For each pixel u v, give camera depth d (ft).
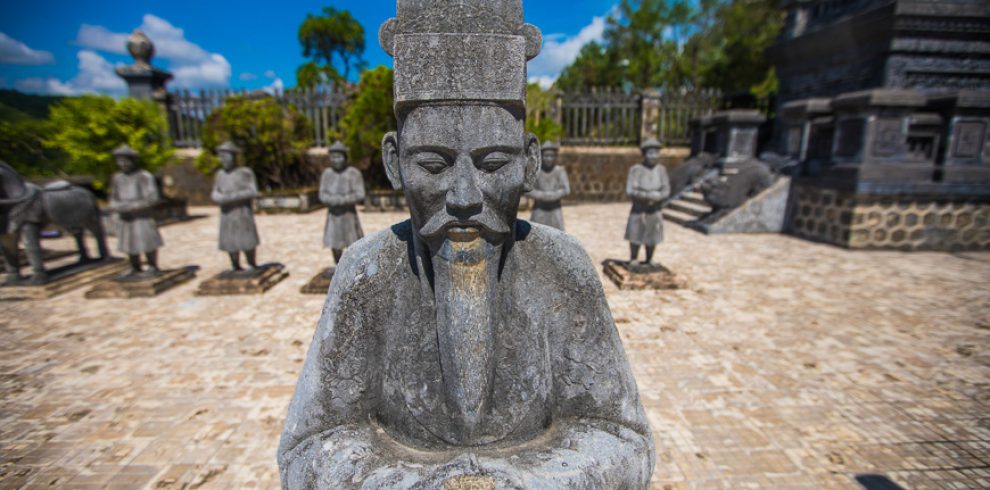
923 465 10.73
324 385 5.03
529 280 5.05
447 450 4.80
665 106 56.29
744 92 56.49
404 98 4.22
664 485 10.09
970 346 16.74
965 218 30.96
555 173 23.24
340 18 102.58
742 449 11.24
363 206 52.19
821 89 43.32
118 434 11.91
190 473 10.52
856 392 13.71
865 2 40.27
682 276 23.89
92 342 17.40
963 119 30.37
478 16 4.18
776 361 15.61
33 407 13.12
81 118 39.14
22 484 10.21
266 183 55.83
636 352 16.28
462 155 4.29
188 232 40.34
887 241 31.32
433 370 4.80
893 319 19.31
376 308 5.00
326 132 56.75
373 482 4.33
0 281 24.20
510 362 4.89
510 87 4.24
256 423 12.35
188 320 19.58
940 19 35.19
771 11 60.64
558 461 4.61
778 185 37.70
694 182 47.09
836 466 10.67
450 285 4.47
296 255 31.19
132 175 22.99
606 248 32.55
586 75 93.25
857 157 31.40
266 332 18.28
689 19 76.33
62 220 25.05
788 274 26.04
